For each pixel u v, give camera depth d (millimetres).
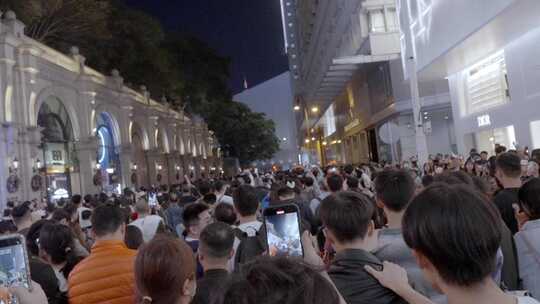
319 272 1298
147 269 2541
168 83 47688
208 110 64750
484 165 10531
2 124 20453
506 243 3594
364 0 26828
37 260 3975
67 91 26875
